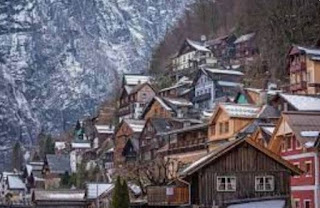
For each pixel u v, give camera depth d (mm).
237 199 85812
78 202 176125
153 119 189625
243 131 132125
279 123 111500
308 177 101875
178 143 160125
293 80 179125
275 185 86875
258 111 140625
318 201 99375
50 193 180125
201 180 85812
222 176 86250
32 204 186375
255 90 174125
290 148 107938
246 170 86812
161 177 129500
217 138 142625
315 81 171250
